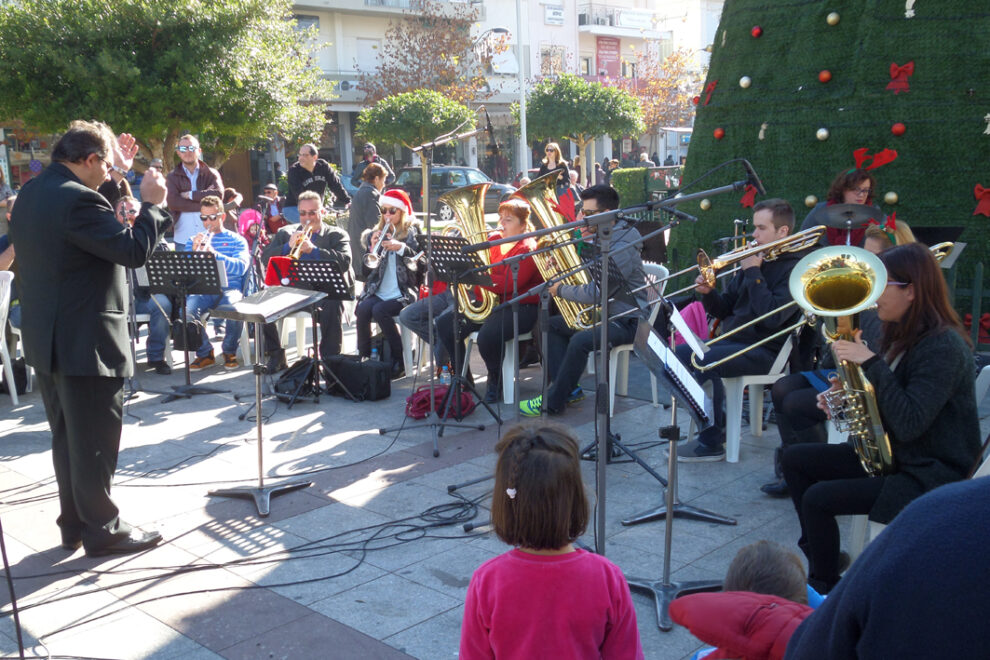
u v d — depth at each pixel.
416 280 6.61
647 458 4.94
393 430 5.59
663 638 3.08
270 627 3.23
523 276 5.76
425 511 4.29
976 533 0.98
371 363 6.34
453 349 6.15
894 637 0.99
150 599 3.48
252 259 7.75
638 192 14.67
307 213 6.82
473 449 5.20
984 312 6.34
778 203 4.43
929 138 6.45
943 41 6.38
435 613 3.30
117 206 5.48
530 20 33.00
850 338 2.87
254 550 3.91
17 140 21.94
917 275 2.82
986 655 0.94
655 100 33.66
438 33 27.70
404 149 30.81
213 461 5.12
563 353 5.91
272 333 7.09
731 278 4.98
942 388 2.76
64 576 3.71
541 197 5.77
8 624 3.30
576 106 22.94
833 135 6.77
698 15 39.69
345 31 28.97
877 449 2.94
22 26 15.84
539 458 1.89
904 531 1.04
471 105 27.47
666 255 7.97
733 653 1.73
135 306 7.23
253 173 28.16
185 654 3.07
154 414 6.12
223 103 17.12
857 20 6.67
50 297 3.61
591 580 1.93
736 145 7.34
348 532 4.07
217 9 16.98
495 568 1.96
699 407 3.07
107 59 15.78
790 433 4.14
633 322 5.53
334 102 28.66
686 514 4.09
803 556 3.65
